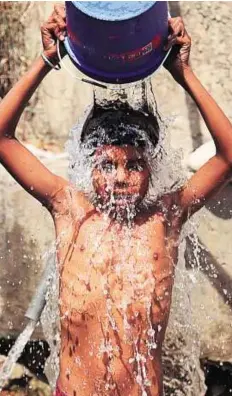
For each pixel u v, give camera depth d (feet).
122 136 9.79
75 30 8.98
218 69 11.89
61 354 10.06
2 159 10.12
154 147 10.14
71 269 9.99
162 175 10.43
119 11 8.70
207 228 11.69
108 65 9.01
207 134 11.95
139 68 9.08
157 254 9.95
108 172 9.77
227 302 11.87
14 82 12.48
